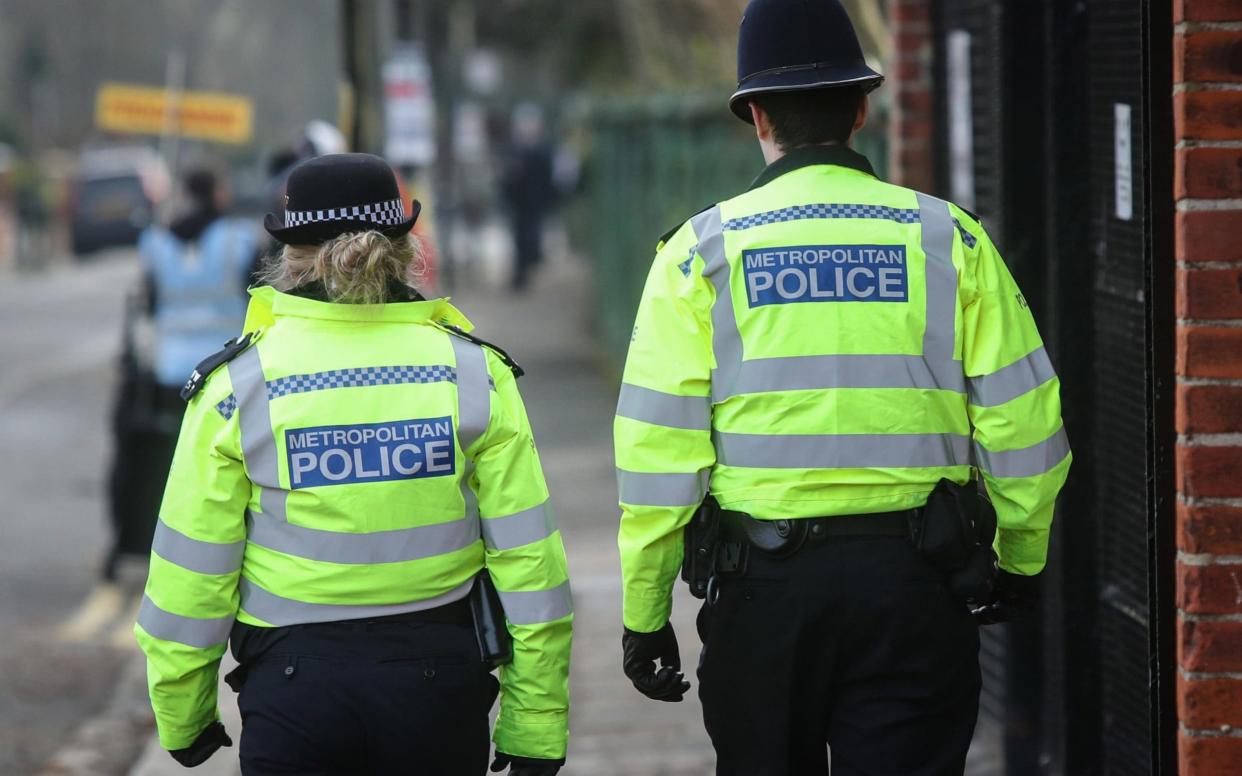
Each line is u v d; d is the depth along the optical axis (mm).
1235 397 13359
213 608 12836
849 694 12859
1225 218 13281
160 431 34094
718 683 13055
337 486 12664
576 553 35625
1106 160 16953
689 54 56062
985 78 20500
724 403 12977
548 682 13203
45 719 26469
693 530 13141
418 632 12789
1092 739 17953
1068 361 17844
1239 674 13477
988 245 13203
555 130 161000
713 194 45594
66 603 34438
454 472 12875
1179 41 13281
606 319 70875
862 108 13531
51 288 113250
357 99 34000
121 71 198250
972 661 12984
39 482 47562
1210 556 13438
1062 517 17938
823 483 12719
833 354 12773
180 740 13375
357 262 12742
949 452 12984
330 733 12578
